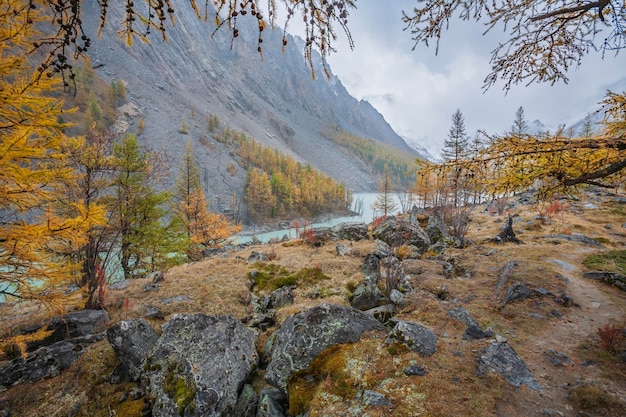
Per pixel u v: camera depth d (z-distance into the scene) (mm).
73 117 91562
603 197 26797
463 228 21719
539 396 5785
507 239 17641
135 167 17344
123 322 8469
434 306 9789
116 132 15039
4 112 4637
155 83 196125
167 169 18859
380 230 21266
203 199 29359
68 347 9078
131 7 2217
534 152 5812
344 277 14258
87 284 11305
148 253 19266
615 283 10656
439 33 4152
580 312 9047
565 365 6754
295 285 13938
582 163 6051
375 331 7930
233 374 7316
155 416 6633
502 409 5441
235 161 132750
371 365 6562
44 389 7852
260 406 6375
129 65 193875
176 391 6797
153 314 11125
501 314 9367
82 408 7199
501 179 6613
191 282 14102
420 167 6820
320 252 18562
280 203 98625
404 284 11992
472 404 5504
